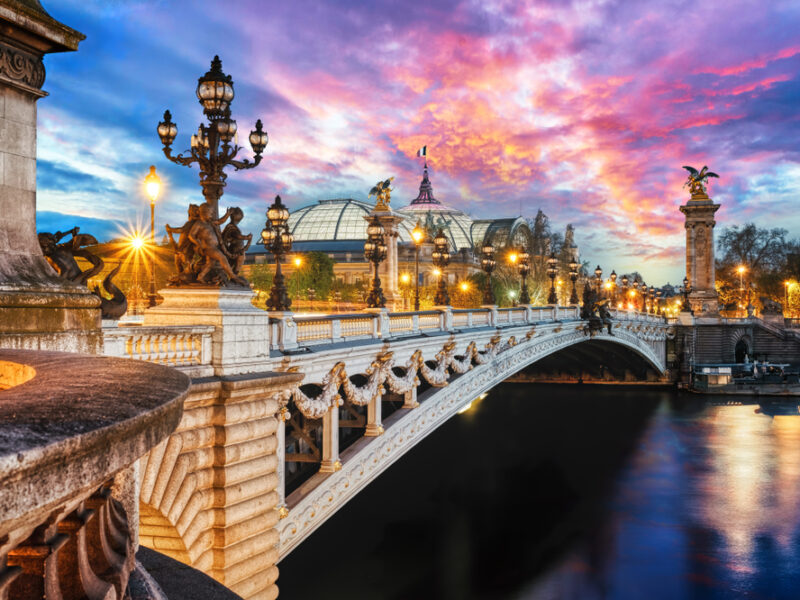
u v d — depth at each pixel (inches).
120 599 172.4
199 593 299.4
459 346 1365.7
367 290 3560.5
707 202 4456.2
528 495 1924.2
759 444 2463.1
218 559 629.0
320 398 867.4
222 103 666.8
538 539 1584.6
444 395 1298.0
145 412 130.6
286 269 3725.4
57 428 111.7
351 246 5831.7
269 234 852.6
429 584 1327.5
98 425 116.7
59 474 108.1
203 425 614.5
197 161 671.1
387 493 1962.4
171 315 642.2
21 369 184.5
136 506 278.1
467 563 1435.8
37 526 125.8
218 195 668.7
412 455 2393.0
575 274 2455.7
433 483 2053.4
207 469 624.4
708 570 1398.9
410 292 3747.5
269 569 685.3
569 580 1355.8
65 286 443.5
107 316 545.0
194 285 648.4
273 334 776.9
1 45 413.4
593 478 2079.2
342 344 928.9
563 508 1807.3
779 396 3550.7
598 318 2440.9
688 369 3809.1
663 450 2402.8
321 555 1507.1
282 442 737.0
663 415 3048.7
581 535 1608.0
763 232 6186.0
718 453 2340.1
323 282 3681.1
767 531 1615.4
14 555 126.9
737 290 6122.1
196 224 650.8
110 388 145.6
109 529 187.8
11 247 423.2
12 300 401.1
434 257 1424.7
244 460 649.0
